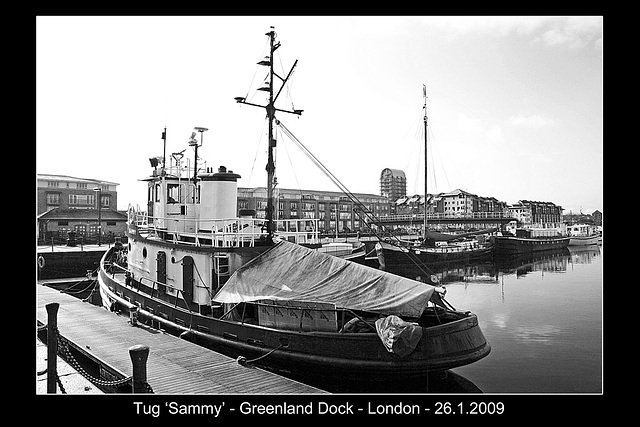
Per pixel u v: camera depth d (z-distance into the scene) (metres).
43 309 18.34
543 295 29.66
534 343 17.98
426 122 49.69
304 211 69.88
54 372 9.42
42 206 48.09
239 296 12.30
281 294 11.67
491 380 13.55
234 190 17.25
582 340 18.45
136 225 19.03
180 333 14.46
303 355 11.19
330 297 11.11
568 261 54.53
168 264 16.14
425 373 10.48
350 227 76.38
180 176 19.42
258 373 10.80
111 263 24.08
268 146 15.79
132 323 15.55
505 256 56.69
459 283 35.72
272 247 13.45
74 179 51.00
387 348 10.07
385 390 10.81
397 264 39.78
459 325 10.77
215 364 11.43
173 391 9.60
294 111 16.38
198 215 18.70
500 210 95.00
